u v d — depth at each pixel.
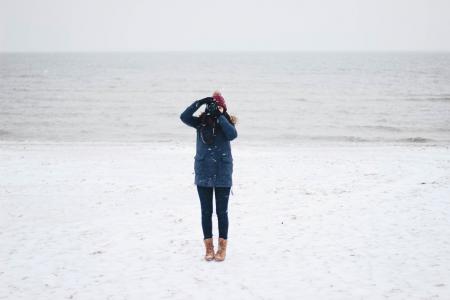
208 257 5.69
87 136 23.98
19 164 13.74
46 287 4.90
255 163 14.21
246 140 22.94
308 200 9.12
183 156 15.86
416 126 27.67
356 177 11.60
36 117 31.17
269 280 5.05
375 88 56.78
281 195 9.62
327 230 7.01
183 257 5.85
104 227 7.29
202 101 5.51
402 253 5.87
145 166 13.62
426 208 8.20
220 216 5.66
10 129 26.00
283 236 6.73
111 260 5.75
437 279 4.98
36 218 7.86
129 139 22.92
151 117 31.86
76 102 41.16
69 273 5.31
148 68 122.75
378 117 31.75
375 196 9.32
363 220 7.53
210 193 5.66
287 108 37.22
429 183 10.50
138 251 6.10
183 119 5.52
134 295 4.68
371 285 4.86
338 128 27.11
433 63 152.38
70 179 11.51
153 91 53.78
